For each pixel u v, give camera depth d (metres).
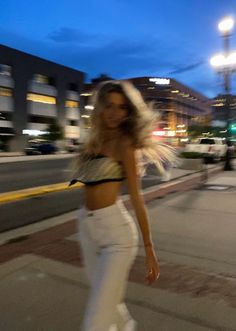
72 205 8.94
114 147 2.23
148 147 2.27
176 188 12.13
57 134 53.19
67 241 5.64
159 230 6.47
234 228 6.61
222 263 4.81
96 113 2.29
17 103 52.84
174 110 111.62
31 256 4.89
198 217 7.50
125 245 2.25
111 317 2.21
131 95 2.24
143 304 3.57
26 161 28.12
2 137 50.50
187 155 18.09
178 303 3.61
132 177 2.20
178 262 4.83
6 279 4.12
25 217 7.53
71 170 2.46
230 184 13.16
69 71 62.84
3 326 3.15
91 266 2.38
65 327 3.14
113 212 2.24
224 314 3.40
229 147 20.28
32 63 55.38
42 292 3.79
